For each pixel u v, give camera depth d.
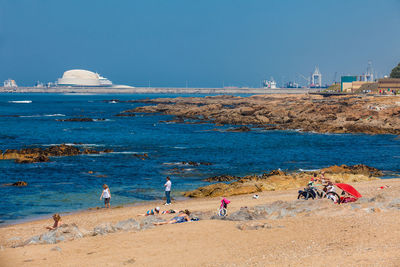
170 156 64.19
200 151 70.19
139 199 36.25
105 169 51.78
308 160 60.53
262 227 19.28
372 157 63.09
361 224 18.52
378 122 106.31
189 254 16.06
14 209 33.00
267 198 32.53
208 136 94.38
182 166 54.50
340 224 18.83
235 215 21.83
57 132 102.44
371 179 42.03
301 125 109.31
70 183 43.41
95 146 76.81
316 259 14.06
